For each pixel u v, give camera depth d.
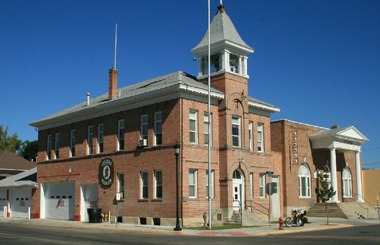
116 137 38.94
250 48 38.56
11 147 100.69
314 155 46.75
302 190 44.78
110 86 41.78
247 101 38.38
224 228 31.30
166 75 42.06
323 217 43.22
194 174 34.41
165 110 35.00
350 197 50.56
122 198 37.41
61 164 44.78
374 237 23.55
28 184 47.31
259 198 38.66
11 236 24.77
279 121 43.94
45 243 20.58
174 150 32.06
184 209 32.78
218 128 36.47
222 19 38.59
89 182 41.03
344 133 46.09
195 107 34.97
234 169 36.19
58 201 45.22
